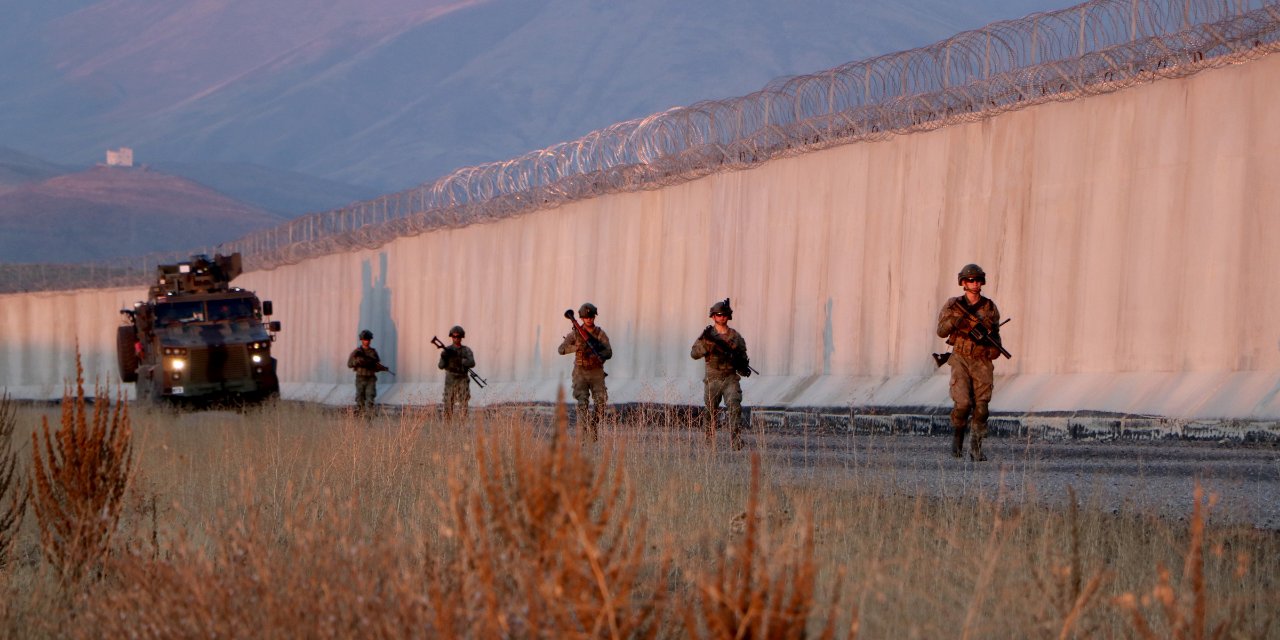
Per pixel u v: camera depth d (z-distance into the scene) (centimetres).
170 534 2356
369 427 4116
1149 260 5406
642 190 8944
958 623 1625
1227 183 5103
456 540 1602
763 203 7831
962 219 6400
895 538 2219
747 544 1233
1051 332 5834
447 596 1405
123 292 16262
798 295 7481
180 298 8719
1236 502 2552
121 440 2422
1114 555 2094
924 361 6488
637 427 4141
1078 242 5766
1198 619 1285
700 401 7631
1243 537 2136
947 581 1811
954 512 2411
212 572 1712
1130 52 5478
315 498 2681
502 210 10581
